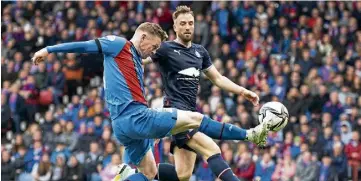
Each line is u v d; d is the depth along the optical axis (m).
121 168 19.66
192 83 18.80
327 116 33.69
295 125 33.50
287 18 41.53
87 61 39.19
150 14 41.72
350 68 37.62
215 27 40.22
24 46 40.88
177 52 18.72
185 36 18.70
